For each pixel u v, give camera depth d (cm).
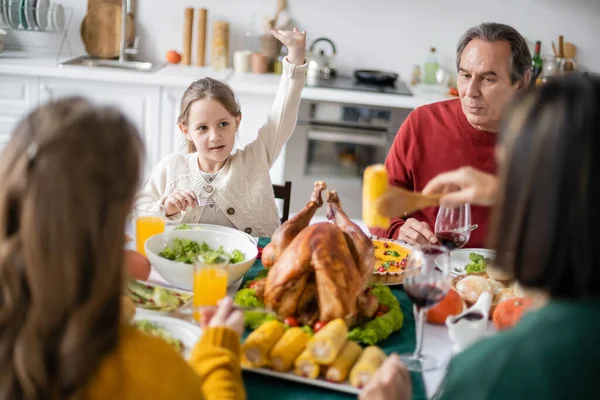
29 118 78
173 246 178
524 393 77
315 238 141
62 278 74
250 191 228
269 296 142
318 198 160
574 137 77
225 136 221
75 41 431
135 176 80
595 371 76
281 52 432
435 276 131
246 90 376
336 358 125
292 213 407
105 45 425
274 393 123
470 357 84
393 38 442
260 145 232
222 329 114
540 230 79
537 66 416
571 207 77
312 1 434
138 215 186
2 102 375
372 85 412
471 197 121
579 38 442
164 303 148
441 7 437
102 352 78
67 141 74
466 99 223
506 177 83
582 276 78
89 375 78
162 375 84
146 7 432
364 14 438
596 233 77
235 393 106
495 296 158
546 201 78
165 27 436
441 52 445
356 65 447
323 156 398
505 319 143
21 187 74
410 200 129
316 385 126
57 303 75
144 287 154
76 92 85
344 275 138
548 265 79
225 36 423
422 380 128
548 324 79
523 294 150
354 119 389
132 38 432
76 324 75
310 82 398
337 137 391
